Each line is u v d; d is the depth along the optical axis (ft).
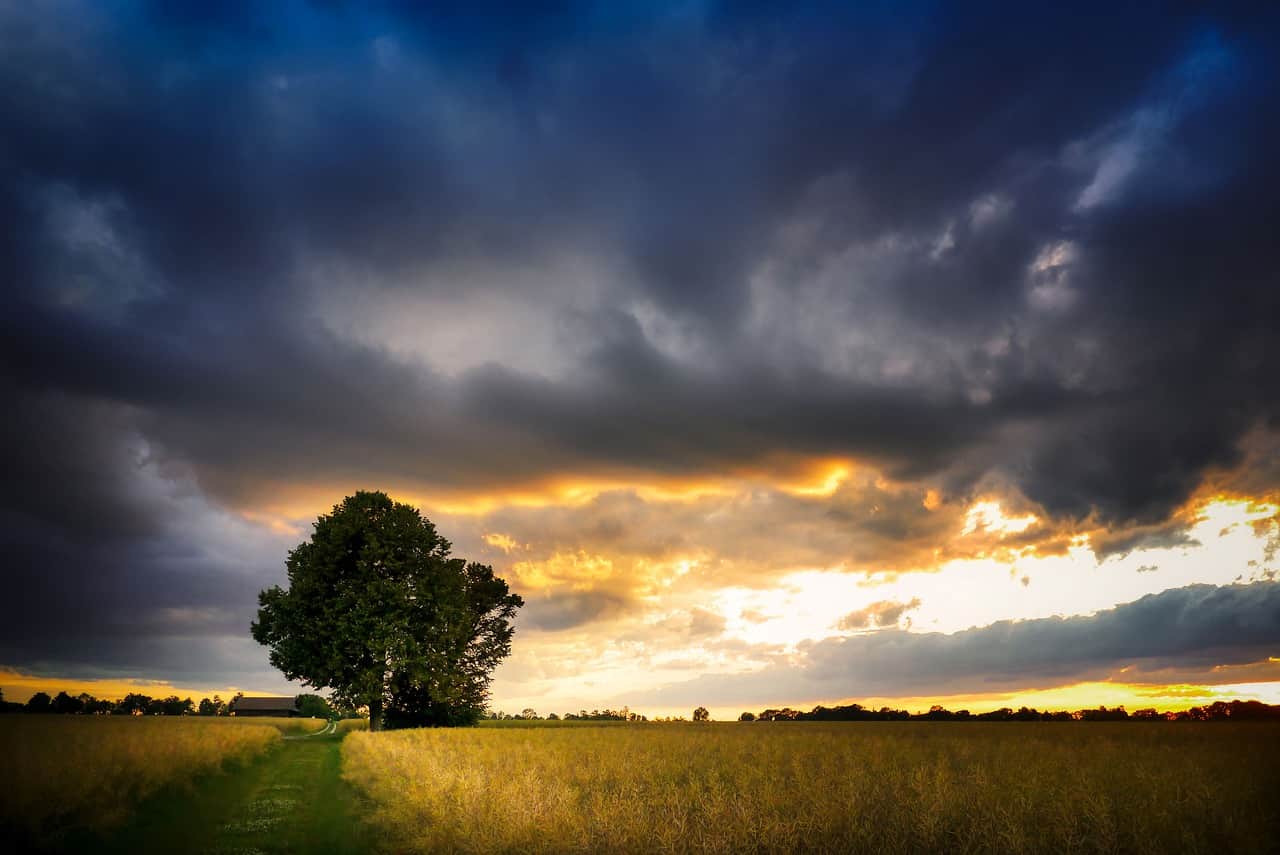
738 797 46.26
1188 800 45.78
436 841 39.86
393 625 156.04
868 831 36.96
